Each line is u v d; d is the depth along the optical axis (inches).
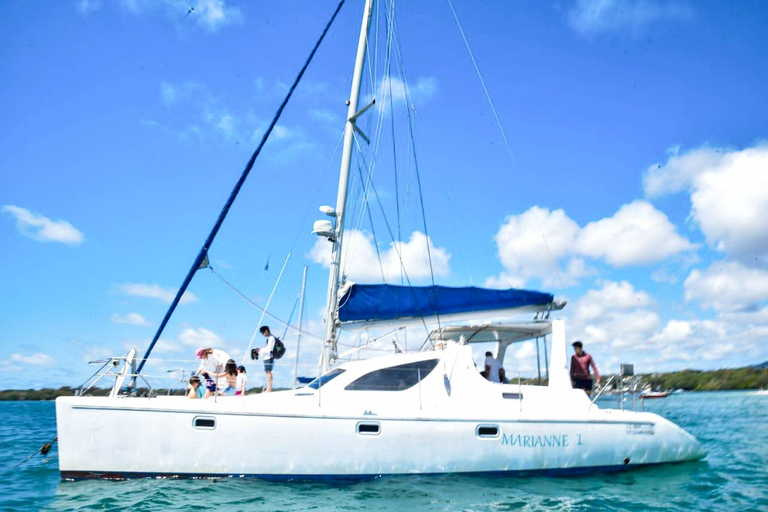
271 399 292.5
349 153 363.6
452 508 250.7
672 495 280.1
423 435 289.1
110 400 276.5
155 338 324.8
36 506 247.4
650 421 328.5
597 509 254.4
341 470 279.7
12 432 631.8
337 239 354.0
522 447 300.5
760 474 326.0
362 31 380.8
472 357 319.6
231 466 275.0
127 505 241.4
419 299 339.0
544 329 361.1
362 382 304.2
